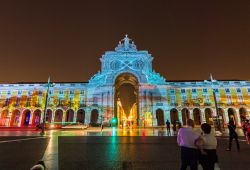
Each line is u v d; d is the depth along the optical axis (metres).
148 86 63.12
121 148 13.73
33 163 8.91
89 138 21.42
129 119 78.06
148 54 69.19
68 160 9.61
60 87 66.56
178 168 8.06
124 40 72.44
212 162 5.74
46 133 30.44
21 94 66.50
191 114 62.50
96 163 8.96
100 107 61.62
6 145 15.21
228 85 64.69
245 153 11.22
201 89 65.31
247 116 60.75
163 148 13.75
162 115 65.75
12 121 63.94
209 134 6.00
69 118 66.38
